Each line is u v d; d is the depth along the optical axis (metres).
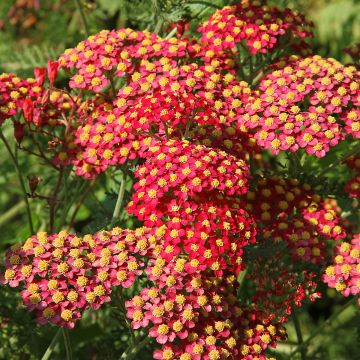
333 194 0.59
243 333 0.52
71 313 0.49
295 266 0.58
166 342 0.50
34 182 0.59
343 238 0.57
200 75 0.56
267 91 0.56
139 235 0.52
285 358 0.64
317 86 0.55
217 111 0.55
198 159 0.51
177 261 0.51
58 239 0.51
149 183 0.51
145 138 0.54
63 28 0.83
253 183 0.57
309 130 0.54
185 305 0.50
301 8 0.66
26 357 0.61
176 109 0.53
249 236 0.51
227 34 0.58
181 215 0.51
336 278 0.54
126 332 0.63
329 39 0.93
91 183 0.62
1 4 0.88
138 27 0.68
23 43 0.86
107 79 0.56
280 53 0.62
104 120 0.56
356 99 0.55
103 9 0.76
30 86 0.59
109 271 0.51
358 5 0.94
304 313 0.83
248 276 0.56
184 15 0.63
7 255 0.51
